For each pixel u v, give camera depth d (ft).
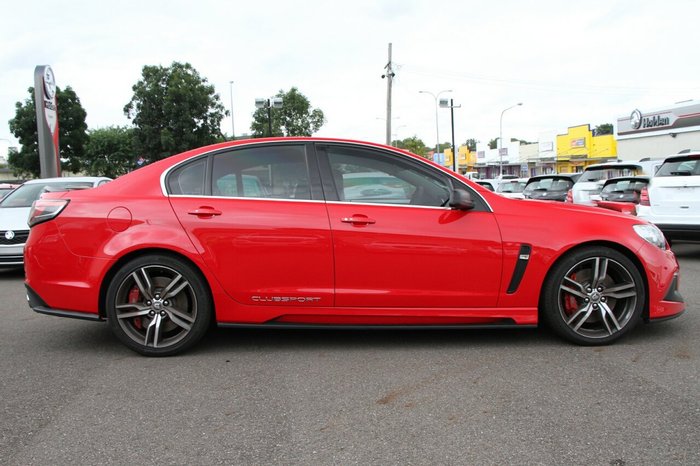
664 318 13.47
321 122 161.89
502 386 10.91
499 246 12.83
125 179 13.42
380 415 9.69
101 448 8.59
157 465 8.08
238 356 13.07
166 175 13.28
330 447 8.56
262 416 9.70
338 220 12.74
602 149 162.50
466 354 12.96
